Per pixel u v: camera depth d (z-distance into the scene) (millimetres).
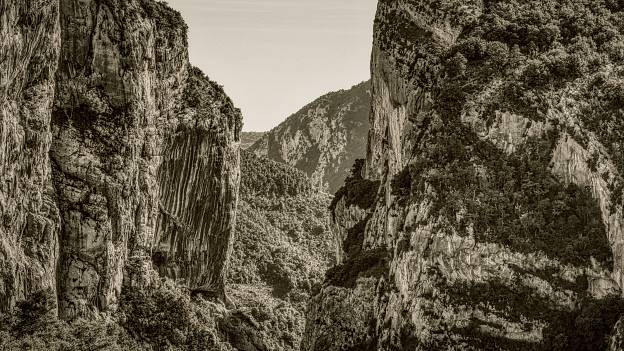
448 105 110062
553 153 104438
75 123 115500
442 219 103875
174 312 126500
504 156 105938
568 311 98250
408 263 105188
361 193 129750
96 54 117125
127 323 119438
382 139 126312
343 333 114125
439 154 107938
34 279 98688
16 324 95812
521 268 100562
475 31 115875
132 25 119938
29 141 98375
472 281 101375
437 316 101062
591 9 115125
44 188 104062
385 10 126875
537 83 108062
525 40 113250
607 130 103312
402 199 112000
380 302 110250
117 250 117875
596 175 101312
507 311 99250
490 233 102062
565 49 110750
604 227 99750
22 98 97938
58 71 114938
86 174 114375
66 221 112188
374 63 127375
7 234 94625
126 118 119188
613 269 97750
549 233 101250
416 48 119688
